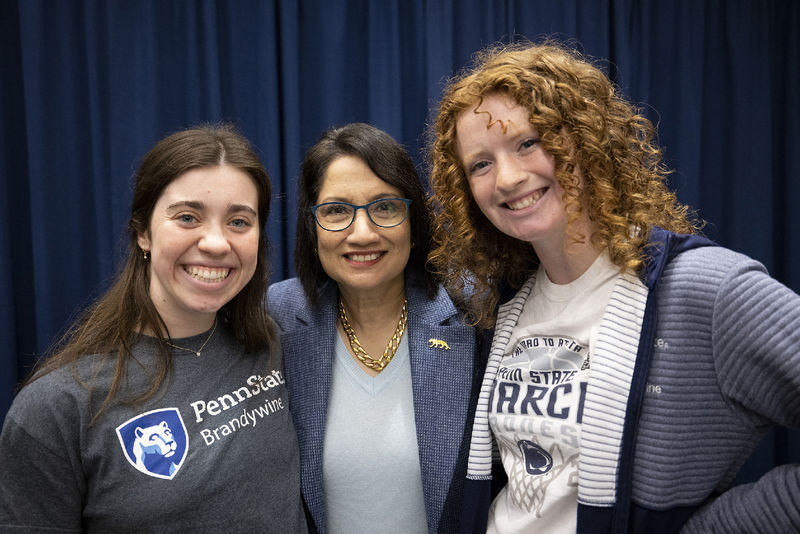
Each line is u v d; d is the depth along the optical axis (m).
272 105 2.33
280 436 1.16
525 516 1.03
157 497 0.98
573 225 0.97
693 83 2.62
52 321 2.26
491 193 1.00
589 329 0.99
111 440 0.98
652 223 1.01
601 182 0.95
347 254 1.26
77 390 0.99
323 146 1.28
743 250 2.71
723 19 2.66
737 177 2.69
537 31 2.49
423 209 1.33
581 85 0.98
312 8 2.39
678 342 0.90
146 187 1.05
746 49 2.66
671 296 0.92
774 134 2.77
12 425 0.96
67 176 2.26
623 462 0.91
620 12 2.53
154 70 2.25
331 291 1.40
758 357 0.81
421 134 2.45
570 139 0.95
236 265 1.08
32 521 0.96
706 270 0.90
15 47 2.23
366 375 1.32
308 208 1.33
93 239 2.31
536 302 1.11
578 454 0.97
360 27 2.42
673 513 0.90
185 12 2.28
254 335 1.21
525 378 1.06
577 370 0.99
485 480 1.10
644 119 1.05
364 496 1.25
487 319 1.22
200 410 1.07
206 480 1.02
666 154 2.68
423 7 2.43
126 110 2.25
